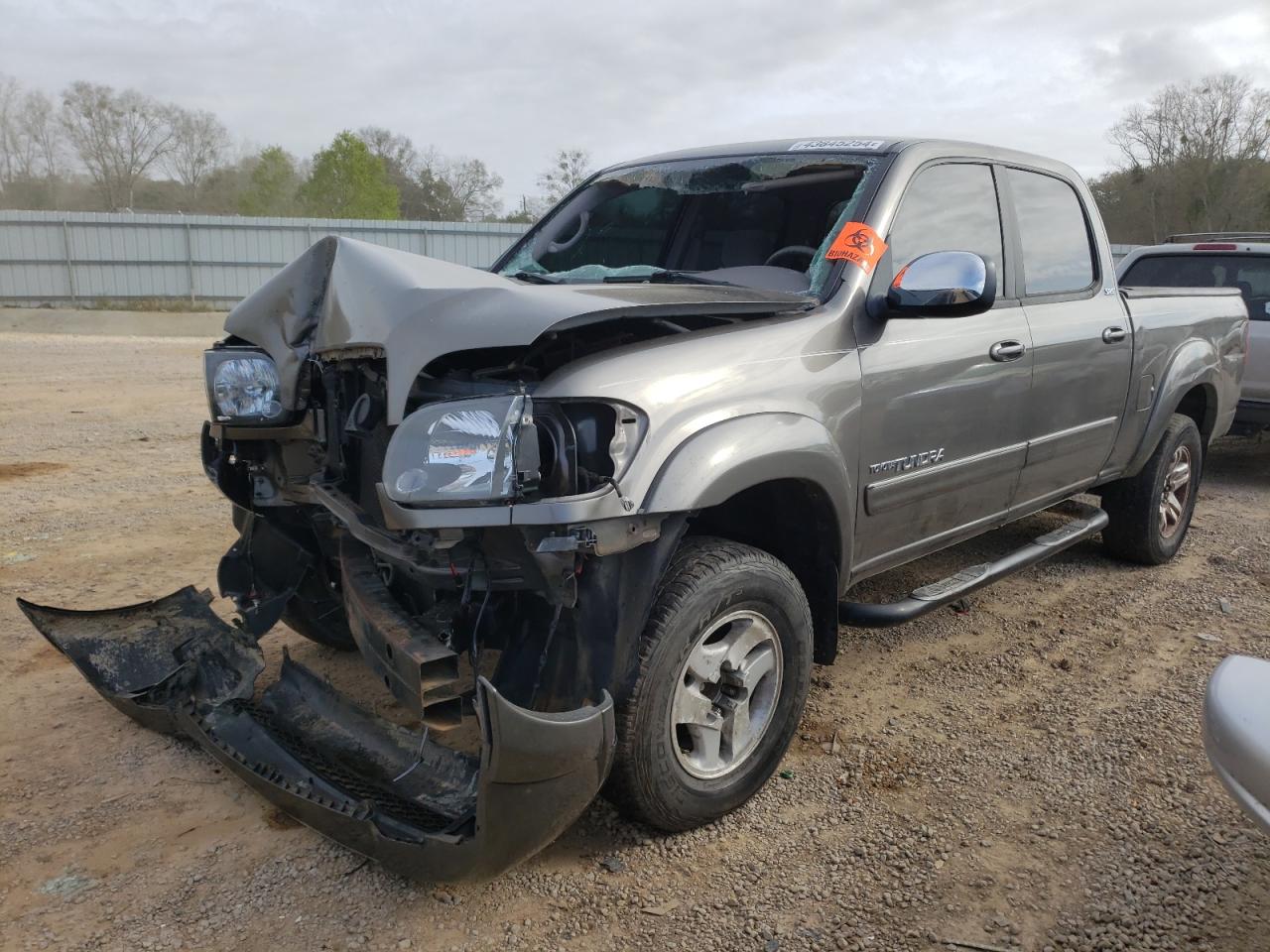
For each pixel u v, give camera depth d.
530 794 2.21
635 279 3.51
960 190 3.73
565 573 2.33
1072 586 5.07
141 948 2.33
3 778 3.04
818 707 3.67
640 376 2.49
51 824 2.81
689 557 2.68
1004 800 3.04
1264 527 6.34
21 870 2.61
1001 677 3.95
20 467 7.20
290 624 3.73
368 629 2.52
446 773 2.59
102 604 4.40
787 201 3.67
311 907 2.48
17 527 5.64
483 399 2.28
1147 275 8.22
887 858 2.74
